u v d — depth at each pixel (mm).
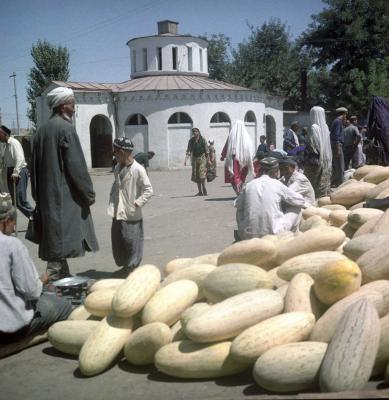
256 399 3074
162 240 9797
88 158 34000
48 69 47812
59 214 6238
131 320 4328
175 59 39656
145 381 3916
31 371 4273
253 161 15117
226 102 35719
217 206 14328
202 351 3785
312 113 10359
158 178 27562
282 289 4293
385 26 46344
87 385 3938
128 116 34781
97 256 8578
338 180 13461
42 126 6371
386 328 3449
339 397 2961
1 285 4434
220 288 4262
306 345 3477
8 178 11094
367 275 4121
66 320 4812
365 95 45125
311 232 4762
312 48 49781
